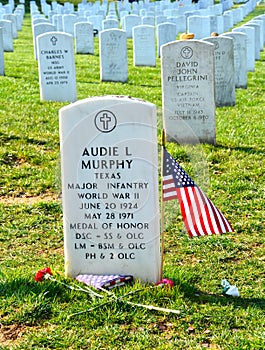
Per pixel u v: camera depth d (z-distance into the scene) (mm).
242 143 6441
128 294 4098
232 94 7910
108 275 4215
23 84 8703
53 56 7824
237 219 5055
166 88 6344
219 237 4812
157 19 16219
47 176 5625
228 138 6539
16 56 11719
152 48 10875
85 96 8211
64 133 4148
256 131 6840
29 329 3887
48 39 7793
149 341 3777
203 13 18844
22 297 4074
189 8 20375
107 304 4043
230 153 6164
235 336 3801
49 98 7895
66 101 7891
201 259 4590
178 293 4133
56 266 4441
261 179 5652
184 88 6320
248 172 5750
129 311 4023
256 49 12328
